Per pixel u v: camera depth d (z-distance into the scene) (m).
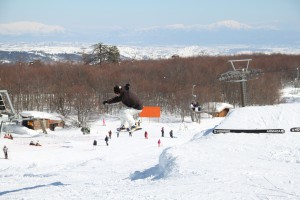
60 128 91.81
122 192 22.52
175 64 151.25
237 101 118.69
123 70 141.12
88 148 59.31
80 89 108.00
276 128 37.09
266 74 144.00
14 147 61.44
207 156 30.83
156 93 114.94
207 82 128.00
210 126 92.00
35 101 115.25
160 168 31.59
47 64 161.38
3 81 116.94
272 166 27.38
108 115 105.94
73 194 23.09
